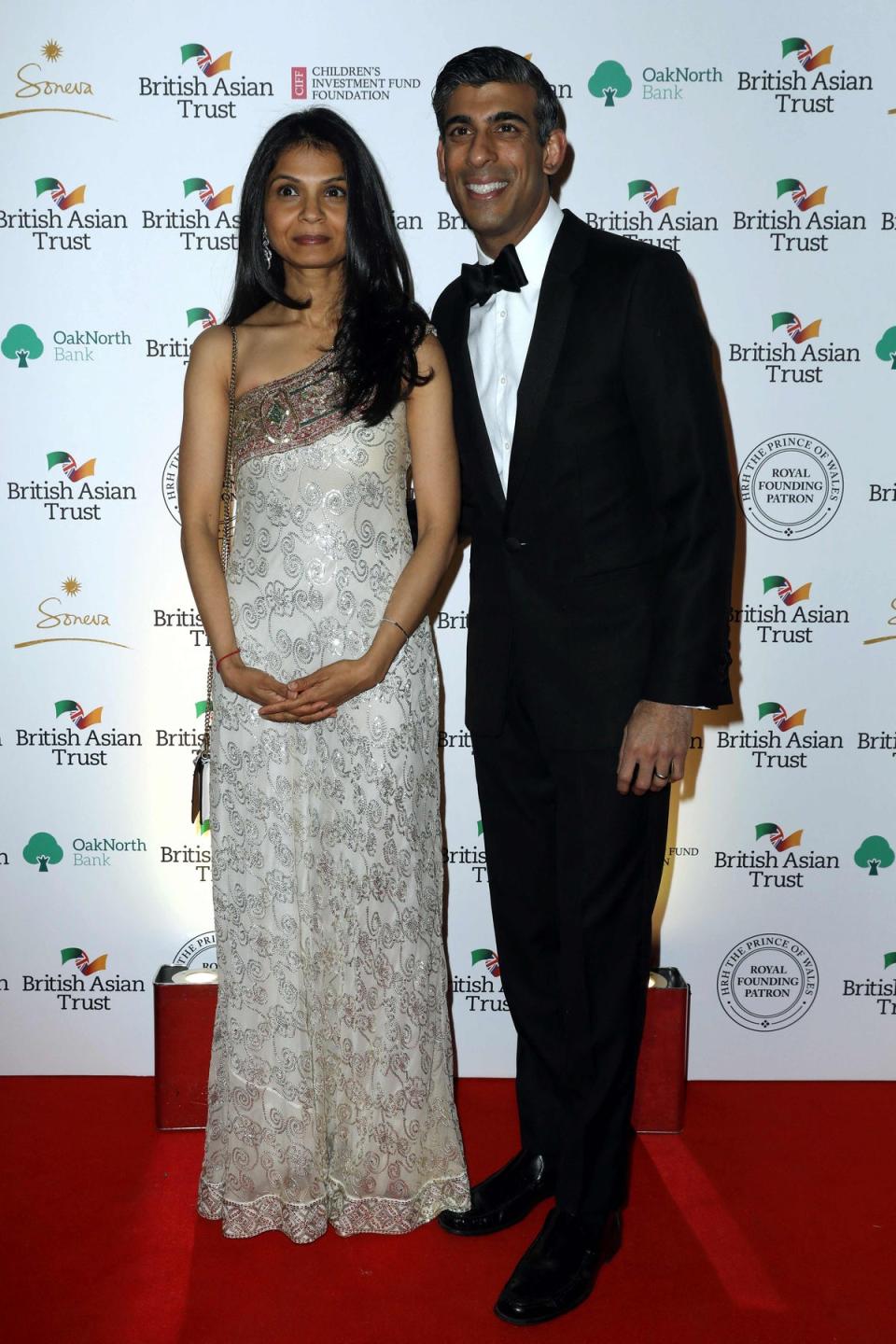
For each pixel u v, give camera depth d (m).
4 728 2.50
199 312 2.38
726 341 2.38
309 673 1.89
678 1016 2.31
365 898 1.94
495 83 1.81
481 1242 1.98
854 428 2.41
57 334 2.38
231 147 2.34
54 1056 2.57
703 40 2.30
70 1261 1.90
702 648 1.75
